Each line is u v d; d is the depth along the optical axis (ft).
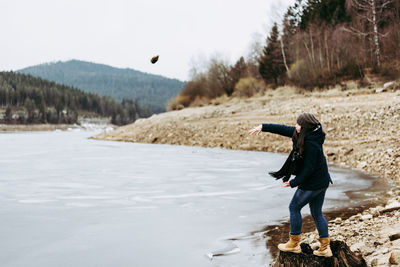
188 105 149.69
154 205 22.53
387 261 12.19
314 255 12.14
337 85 88.74
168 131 78.84
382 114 53.78
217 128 71.15
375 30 90.79
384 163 36.32
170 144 71.87
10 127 373.40
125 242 15.70
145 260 13.73
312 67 102.99
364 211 19.95
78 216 19.84
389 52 89.56
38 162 44.86
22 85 607.78
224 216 20.11
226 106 99.19
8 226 17.81
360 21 101.65
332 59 102.27
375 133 48.70
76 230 17.31
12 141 95.20
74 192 26.35
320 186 12.35
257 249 15.02
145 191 26.89
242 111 84.23
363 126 52.26
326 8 125.08
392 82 73.87
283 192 26.61
